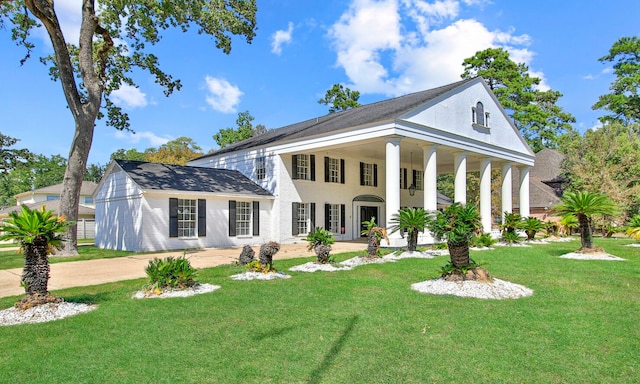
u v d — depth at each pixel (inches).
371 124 585.3
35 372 143.6
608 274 336.5
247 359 153.6
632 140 1037.8
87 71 571.8
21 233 223.0
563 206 491.2
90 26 572.4
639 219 657.6
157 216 597.0
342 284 299.6
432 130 629.6
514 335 178.5
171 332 187.0
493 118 799.1
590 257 447.8
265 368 144.9
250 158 796.0
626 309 221.9
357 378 136.0
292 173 743.7
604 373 139.4
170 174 673.6
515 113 1380.4
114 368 146.5
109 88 700.7
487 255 480.7
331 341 172.9
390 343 169.8
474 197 1261.1
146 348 166.4
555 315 209.8
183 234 630.5
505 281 295.0
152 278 276.8
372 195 897.5
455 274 287.1
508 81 1384.1
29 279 228.8
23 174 2132.1
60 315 219.8
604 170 921.5
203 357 156.1
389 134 565.9
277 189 725.9
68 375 140.9
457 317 206.7
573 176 1014.4
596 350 160.2
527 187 926.4
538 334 179.8
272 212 734.5
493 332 182.9
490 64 1428.4
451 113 679.1
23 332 189.3
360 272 358.9
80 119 561.0
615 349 161.2
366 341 172.4
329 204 807.7
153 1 564.4
